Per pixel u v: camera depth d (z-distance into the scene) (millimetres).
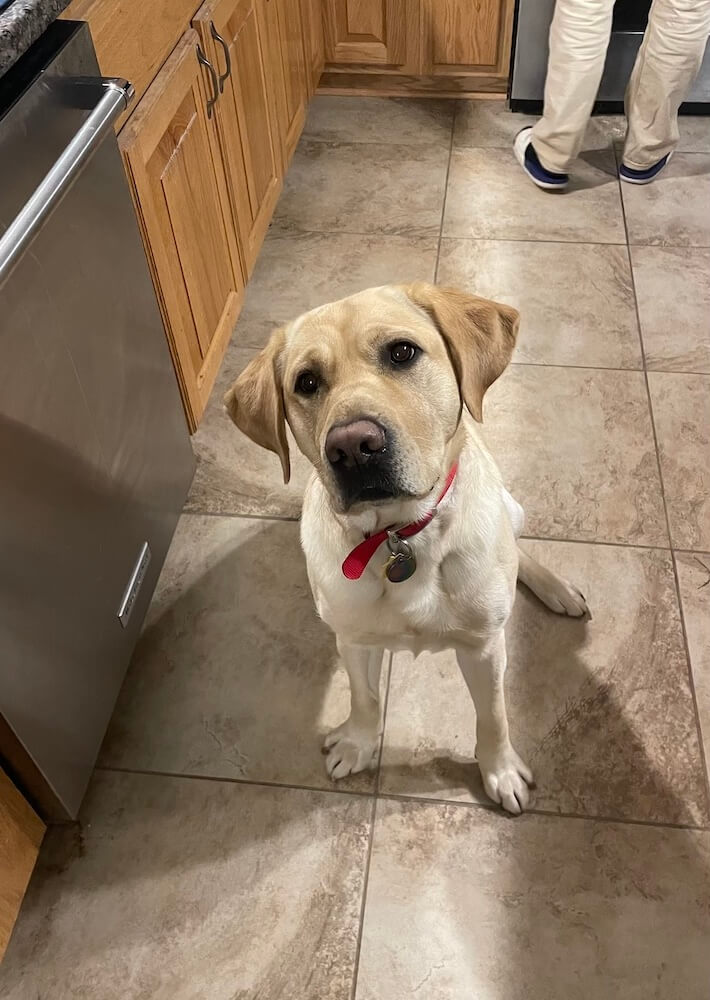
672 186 2660
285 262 2492
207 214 1897
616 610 1708
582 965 1303
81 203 1237
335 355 1051
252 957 1334
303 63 2701
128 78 1474
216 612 1756
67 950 1353
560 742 1537
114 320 1384
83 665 1375
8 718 1174
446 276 2420
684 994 1272
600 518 1859
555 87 2441
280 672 1660
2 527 1107
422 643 1260
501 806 1460
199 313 1894
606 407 2070
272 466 2010
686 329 2246
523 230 2549
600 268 2418
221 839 1456
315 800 1491
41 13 1134
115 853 1449
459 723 1567
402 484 1004
